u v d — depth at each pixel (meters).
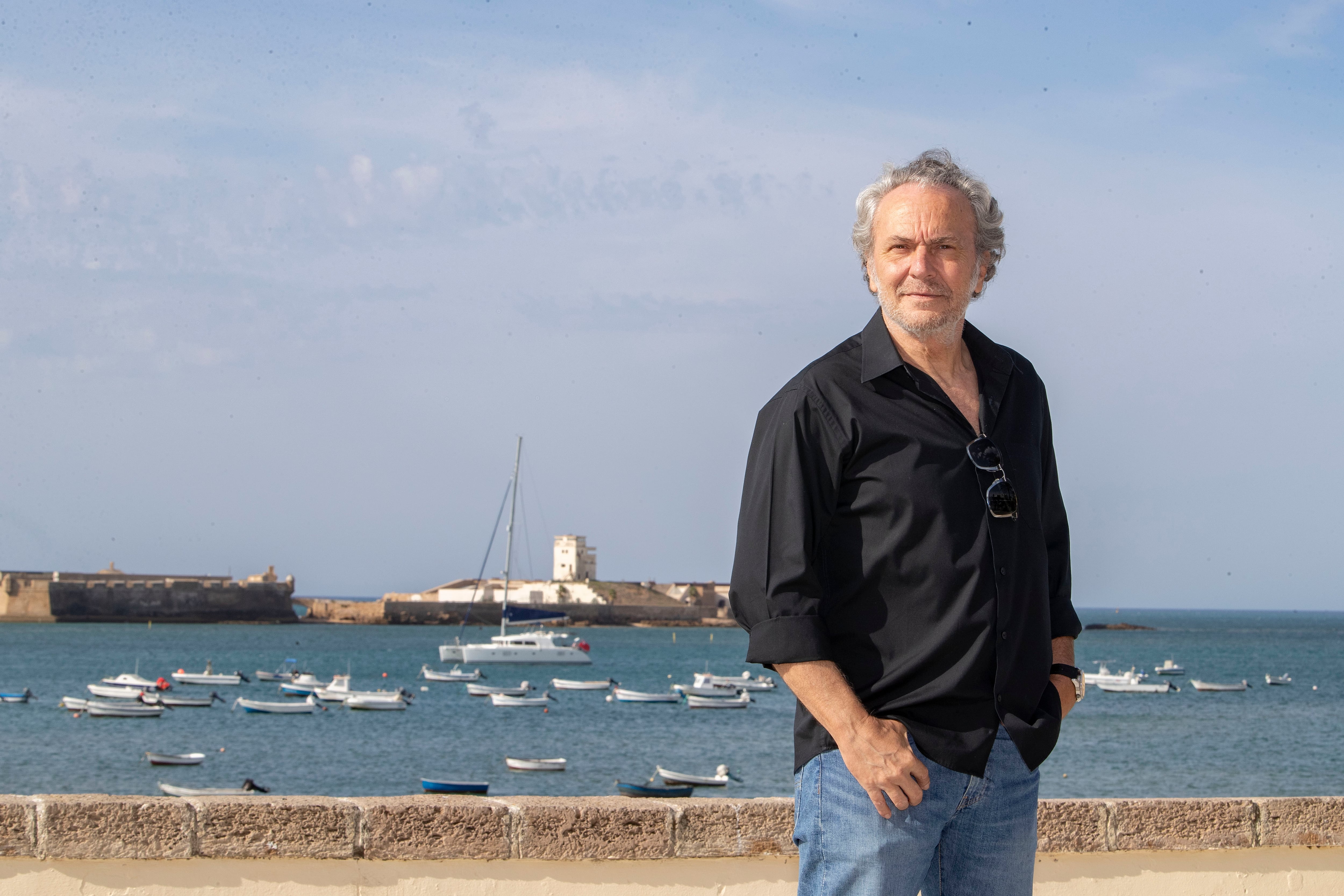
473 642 132.62
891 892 2.50
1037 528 2.66
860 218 2.83
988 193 2.76
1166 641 172.38
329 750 44.94
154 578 174.75
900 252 2.65
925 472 2.50
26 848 3.86
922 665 2.47
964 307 2.67
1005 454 2.65
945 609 2.48
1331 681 90.06
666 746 47.47
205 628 158.88
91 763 41.00
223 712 58.25
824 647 2.43
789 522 2.49
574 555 185.00
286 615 170.75
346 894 4.02
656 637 159.38
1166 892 4.36
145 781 37.31
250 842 3.97
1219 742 50.50
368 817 4.04
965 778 2.48
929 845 2.50
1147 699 72.62
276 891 3.99
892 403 2.56
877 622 2.52
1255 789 38.84
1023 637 2.56
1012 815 2.56
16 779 37.25
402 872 4.05
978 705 2.50
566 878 4.11
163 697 61.78
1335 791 38.56
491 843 4.07
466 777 38.62
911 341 2.69
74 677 78.94
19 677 78.69
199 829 3.95
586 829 4.11
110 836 3.90
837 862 2.52
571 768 41.03
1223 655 127.25
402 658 105.00
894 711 2.49
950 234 2.63
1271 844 4.40
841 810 2.51
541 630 126.69
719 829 4.18
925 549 2.49
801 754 2.66
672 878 4.16
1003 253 2.85
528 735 50.34
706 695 66.94
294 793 35.25
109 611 159.12
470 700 67.00
